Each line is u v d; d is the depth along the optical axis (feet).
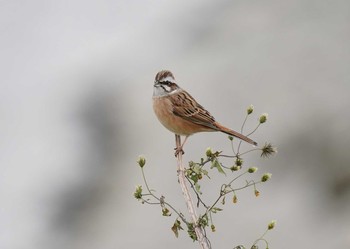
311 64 49.70
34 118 52.90
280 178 43.98
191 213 24.38
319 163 44.68
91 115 51.11
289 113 47.24
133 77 52.34
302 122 46.60
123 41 57.11
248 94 48.39
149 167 45.44
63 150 49.75
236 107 48.11
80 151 49.24
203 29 54.85
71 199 46.50
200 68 50.80
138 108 49.70
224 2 56.90
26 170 49.26
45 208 46.83
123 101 50.67
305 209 42.34
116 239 42.47
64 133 50.85
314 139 45.65
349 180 43.32
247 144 45.65
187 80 50.03
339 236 40.73
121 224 43.21
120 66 53.93
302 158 45.01
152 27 57.47
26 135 51.78
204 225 24.04
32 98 54.80
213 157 25.18
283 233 41.09
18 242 45.65
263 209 42.11
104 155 48.06
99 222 44.29
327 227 41.29
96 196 45.96
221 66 50.52
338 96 47.70
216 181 43.45
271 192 43.21
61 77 55.47
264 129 46.55
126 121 49.21
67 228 45.29
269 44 51.47
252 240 40.83
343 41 50.90
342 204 42.45
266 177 25.58
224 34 53.47
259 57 50.47
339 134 45.57
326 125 46.14
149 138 47.39
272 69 49.75
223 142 45.68
